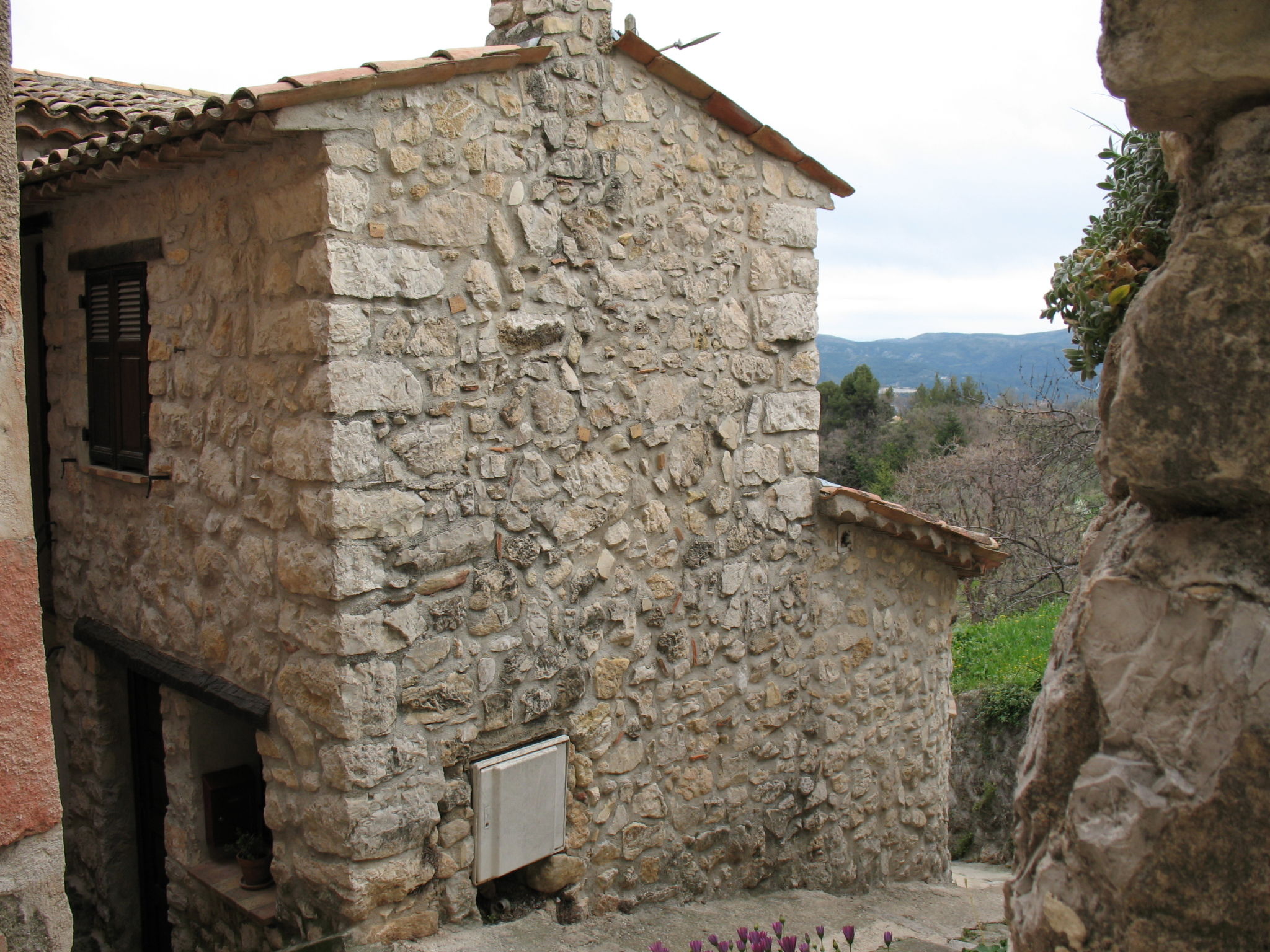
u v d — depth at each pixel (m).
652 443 5.20
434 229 4.22
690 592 5.45
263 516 4.31
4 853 1.45
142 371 5.07
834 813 6.34
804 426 6.02
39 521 6.40
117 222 5.15
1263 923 1.08
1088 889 1.19
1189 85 1.16
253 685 4.46
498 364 4.50
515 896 4.94
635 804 5.27
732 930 5.17
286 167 4.04
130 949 5.98
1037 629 11.23
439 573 4.34
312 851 4.25
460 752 4.46
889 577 6.61
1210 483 1.16
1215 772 1.10
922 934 5.51
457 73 4.20
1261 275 1.11
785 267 5.85
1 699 1.44
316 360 3.97
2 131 1.42
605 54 4.85
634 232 5.04
